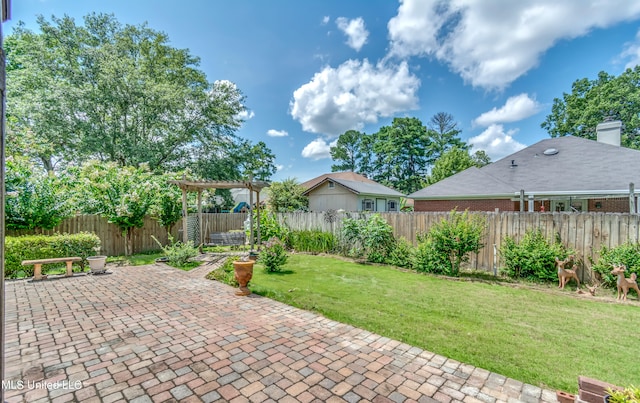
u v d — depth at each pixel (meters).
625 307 4.61
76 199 9.00
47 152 13.31
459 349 3.20
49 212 8.21
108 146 14.65
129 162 15.19
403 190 35.12
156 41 18.64
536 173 12.70
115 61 14.91
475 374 2.72
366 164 40.59
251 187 9.42
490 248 7.03
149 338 3.46
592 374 2.72
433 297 5.09
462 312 4.35
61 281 6.29
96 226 9.69
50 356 3.02
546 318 4.11
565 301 4.90
